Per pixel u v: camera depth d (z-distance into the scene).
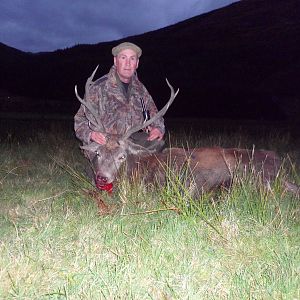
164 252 1.46
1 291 1.25
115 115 2.23
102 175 2.04
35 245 1.49
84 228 1.63
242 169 2.07
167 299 1.23
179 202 1.76
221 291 1.28
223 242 1.53
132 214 1.71
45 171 2.52
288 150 3.46
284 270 1.34
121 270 1.33
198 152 2.17
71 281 1.29
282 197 1.89
